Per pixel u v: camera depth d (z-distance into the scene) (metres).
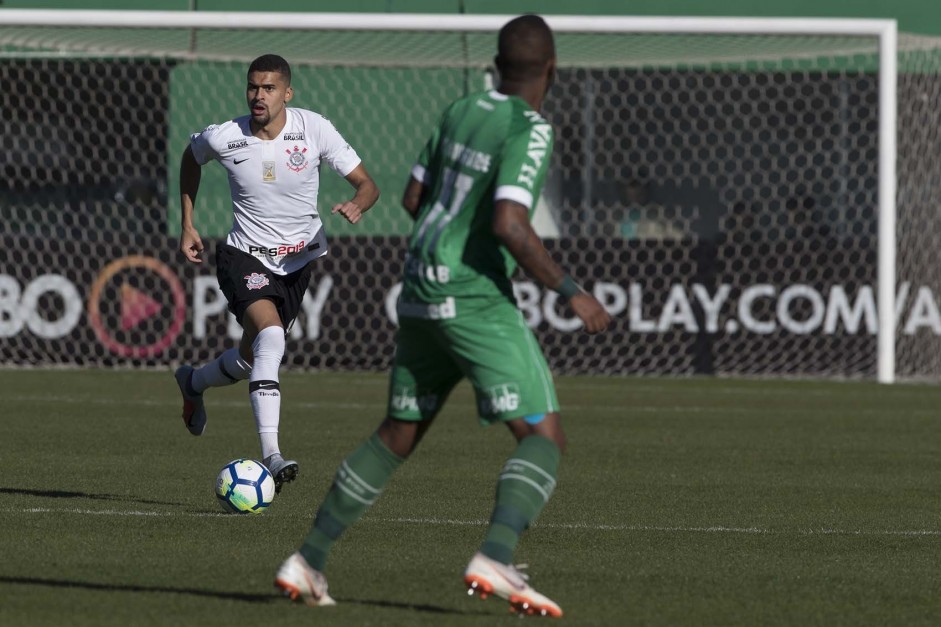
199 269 50.81
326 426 34.97
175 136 59.00
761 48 53.47
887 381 48.75
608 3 61.44
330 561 18.00
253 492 21.30
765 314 50.84
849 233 59.22
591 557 18.75
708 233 64.19
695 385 47.78
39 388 43.31
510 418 14.42
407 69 58.34
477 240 14.47
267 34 53.44
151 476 25.94
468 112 14.72
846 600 16.27
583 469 28.25
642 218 63.50
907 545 20.22
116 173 62.38
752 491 25.58
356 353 51.28
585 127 61.03
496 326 14.43
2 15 49.06
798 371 50.78
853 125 62.94
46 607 14.88
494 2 61.12
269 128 24.27
